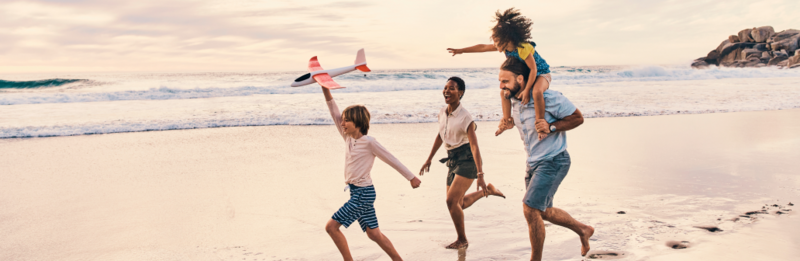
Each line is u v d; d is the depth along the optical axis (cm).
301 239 374
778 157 655
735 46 5984
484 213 432
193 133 951
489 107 1346
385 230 392
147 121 1102
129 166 648
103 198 495
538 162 284
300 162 672
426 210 446
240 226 405
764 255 317
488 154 712
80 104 1479
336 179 573
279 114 1218
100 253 347
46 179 579
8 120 1123
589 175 568
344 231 390
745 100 1488
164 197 496
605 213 421
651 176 561
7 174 605
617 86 2169
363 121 294
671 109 1295
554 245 344
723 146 752
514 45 299
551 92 283
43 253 347
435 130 983
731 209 426
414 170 618
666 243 344
